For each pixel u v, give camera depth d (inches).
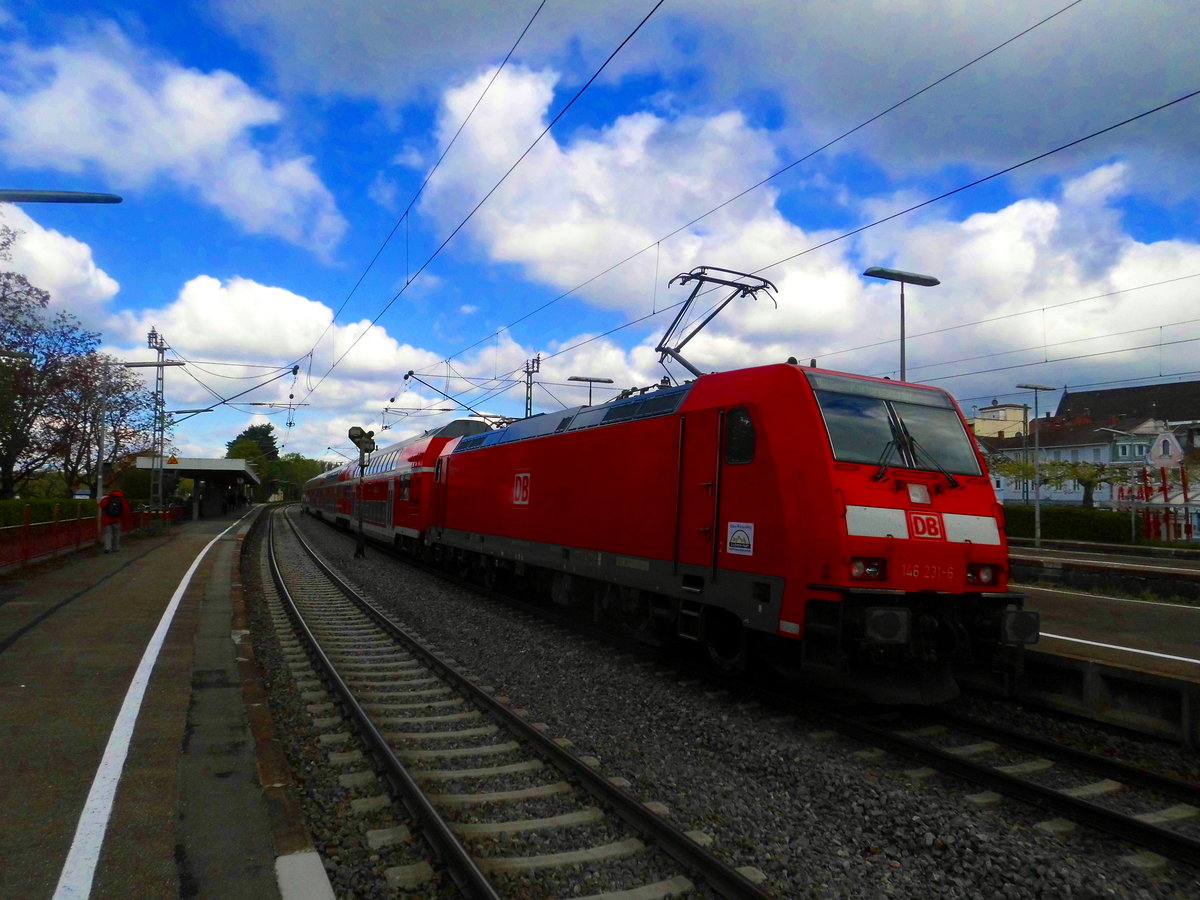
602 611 463.8
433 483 813.9
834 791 226.2
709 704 316.8
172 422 1397.6
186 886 151.0
